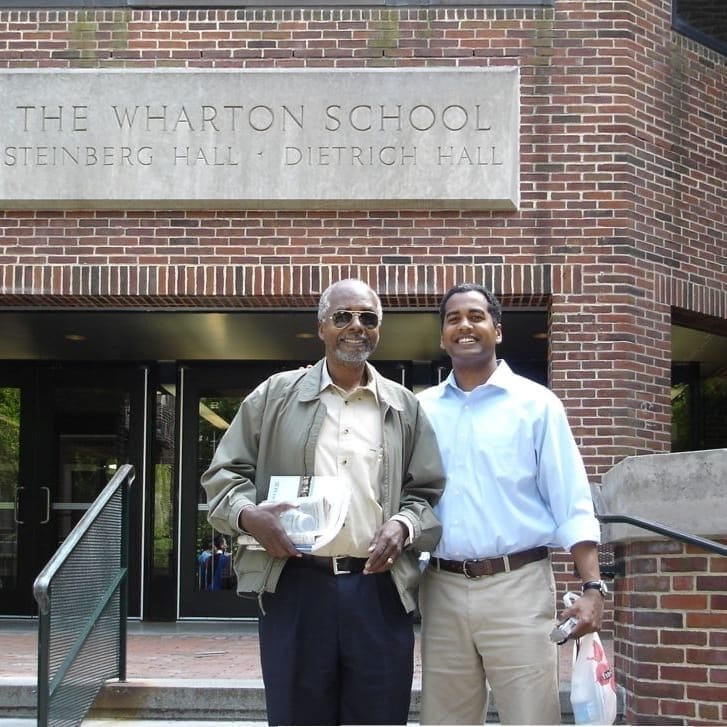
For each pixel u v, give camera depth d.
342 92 8.95
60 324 9.80
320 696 3.79
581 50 9.09
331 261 8.94
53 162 8.96
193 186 8.94
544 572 4.01
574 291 8.89
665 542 5.17
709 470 5.00
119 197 8.92
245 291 8.91
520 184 8.98
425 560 4.08
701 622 5.04
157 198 8.92
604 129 9.04
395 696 3.81
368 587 3.80
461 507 4.01
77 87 9.02
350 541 3.79
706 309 9.43
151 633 9.36
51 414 10.82
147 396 10.77
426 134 8.93
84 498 10.71
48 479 10.74
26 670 6.75
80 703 5.45
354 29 9.11
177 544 10.50
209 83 8.98
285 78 8.98
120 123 8.99
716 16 9.75
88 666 5.59
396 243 8.94
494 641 3.93
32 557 10.65
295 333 10.05
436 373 10.55
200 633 9.38
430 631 4.06
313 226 8.97
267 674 3.82
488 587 3.95
